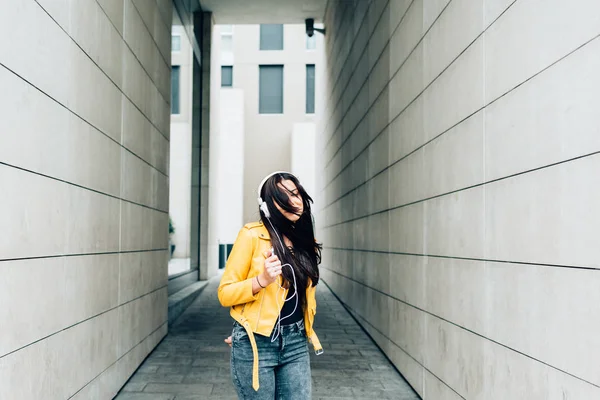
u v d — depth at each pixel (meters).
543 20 2.21
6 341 2.28
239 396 2.02
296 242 2.02
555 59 2.11
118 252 4.08
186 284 10.00
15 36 2.37
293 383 1.99
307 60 21.89
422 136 4.07
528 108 2.34
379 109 5.78
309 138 19.56
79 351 3.19
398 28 4.90
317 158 13.91
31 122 2.53
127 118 4.36
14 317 2.35
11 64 2.33
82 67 3.26
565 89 2.03
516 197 2.45
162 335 5.96
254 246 2.02
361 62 7.01
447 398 3.40
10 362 2.31
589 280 1.85
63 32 2.95
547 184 2.16
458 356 3.21
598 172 1.81
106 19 3.78
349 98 8.15
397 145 4.93
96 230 3.53
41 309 2.64
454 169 3.33
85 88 3.32
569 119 2.00
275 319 1.96
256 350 1.92
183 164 9.66
